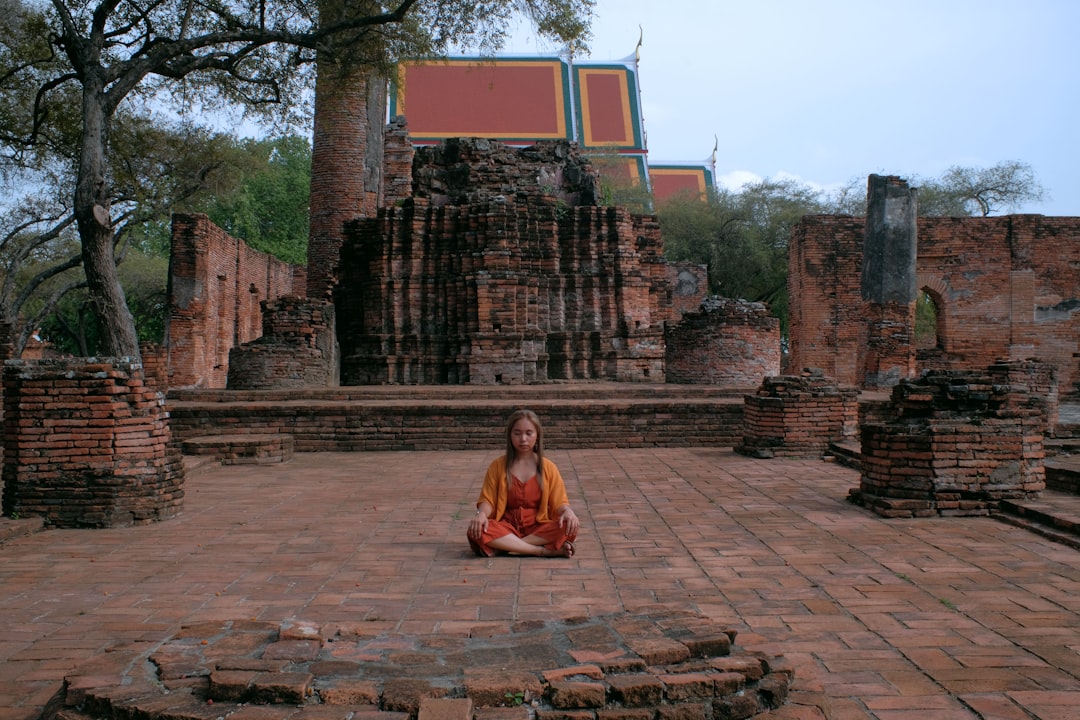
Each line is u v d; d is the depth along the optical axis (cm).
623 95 6544
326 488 1113
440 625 522
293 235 5647
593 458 1423
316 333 2138
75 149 2317
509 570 664
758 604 566
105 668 406
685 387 1988
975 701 407
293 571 668
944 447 888
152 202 2716
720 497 1009
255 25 1700
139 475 874
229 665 389
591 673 381
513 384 2175
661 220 4881
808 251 3225
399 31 1797
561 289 2342
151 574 662
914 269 2539
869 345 2542
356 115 2731
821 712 381
